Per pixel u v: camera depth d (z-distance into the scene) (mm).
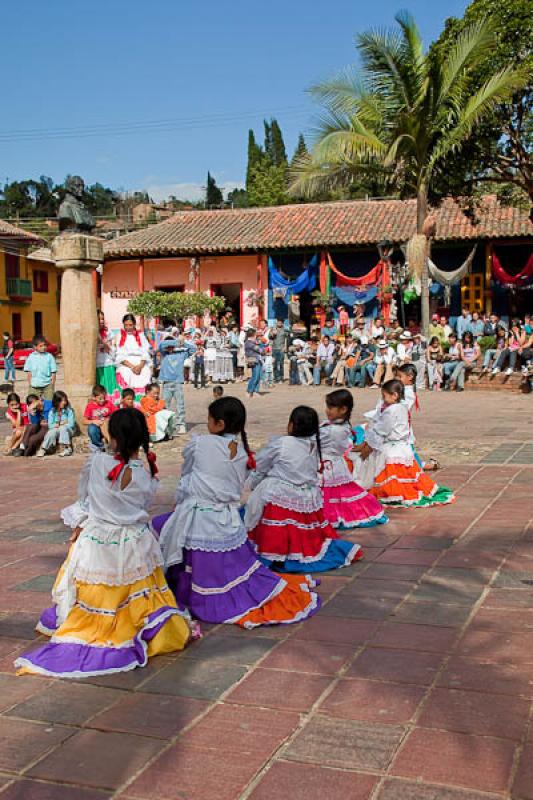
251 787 3119
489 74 21000
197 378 23719
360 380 22828
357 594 5316
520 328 21406
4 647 4617
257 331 27250
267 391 22297
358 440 7945
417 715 3629
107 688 4012
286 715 3678
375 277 29594
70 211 12344
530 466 9781
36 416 12250
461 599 5156
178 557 4922
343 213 31828
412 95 20969
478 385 21203
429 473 9523
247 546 5023
